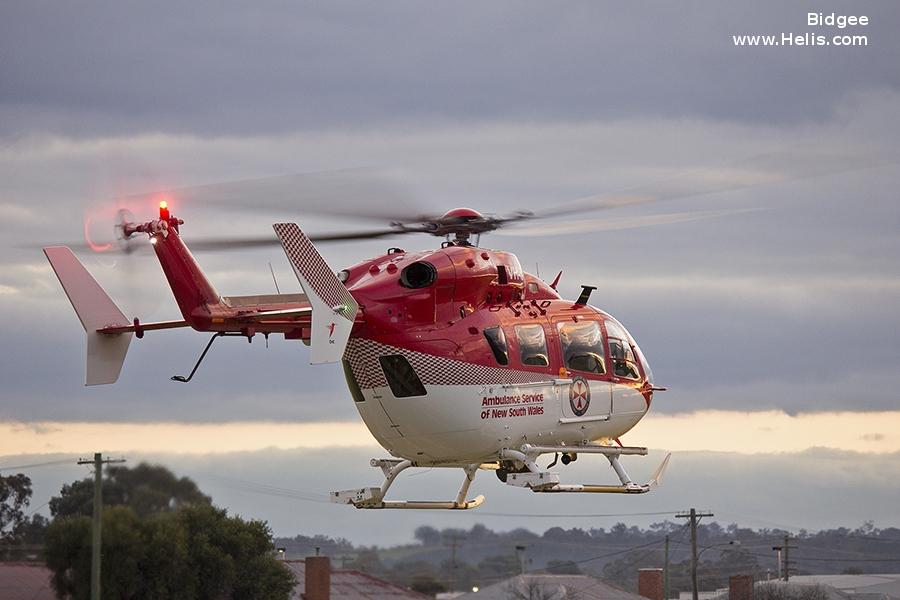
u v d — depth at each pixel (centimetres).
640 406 6819
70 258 6378
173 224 5731
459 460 6294
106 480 8694
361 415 6216
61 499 8681
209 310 5753
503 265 6325
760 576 19062
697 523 15575
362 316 5934
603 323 6744
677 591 19075
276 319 5875
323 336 5600
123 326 6328
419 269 6053
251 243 5972
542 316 6462
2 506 8694
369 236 6456
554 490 6281
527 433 6281
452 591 16862
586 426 6556
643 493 6656
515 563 19975
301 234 5591
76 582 8412
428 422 6047
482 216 6512
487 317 6219
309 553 16250
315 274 5612
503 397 6172
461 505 6769
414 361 5981
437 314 6066
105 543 8475
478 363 6100
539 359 6347
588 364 6569
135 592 8606
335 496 6594
